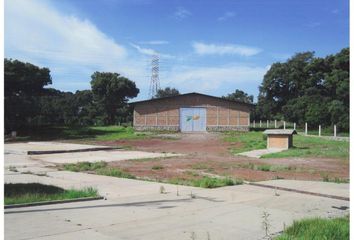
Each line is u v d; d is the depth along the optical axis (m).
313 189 12.38
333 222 7.69
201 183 13.41
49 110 72.12
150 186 13.23
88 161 23.09
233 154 28.33
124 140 45.75
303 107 61.00
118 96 84.94
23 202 9.86
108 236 7.21
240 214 8.99
